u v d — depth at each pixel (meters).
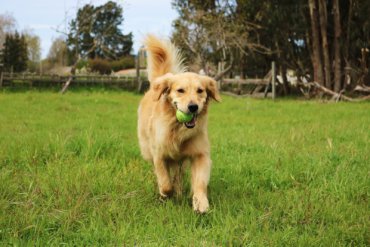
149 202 4.88
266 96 23.36
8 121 11.11
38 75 23.70
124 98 19.64
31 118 11.81
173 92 4.84
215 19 24.34
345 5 22.77
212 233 3.94
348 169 5.92
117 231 3.92
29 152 6.45
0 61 47.25
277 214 4.38
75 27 25.08
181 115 4.64
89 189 4.92
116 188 5.06
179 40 24.50
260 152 7.17
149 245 3.65
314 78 22.77
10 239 3.69
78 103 16.52
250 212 4.44
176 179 5.30
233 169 6.04
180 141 4.87
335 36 21.97
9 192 4.83
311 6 21.81
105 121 11.62
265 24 24.12
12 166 6.00
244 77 27.17
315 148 7.57
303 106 16.89
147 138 5.70
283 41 24.22
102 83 24.27
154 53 6.45
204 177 4.77
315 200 4.73
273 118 12.77
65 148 6.70
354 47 22.81
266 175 5.80
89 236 3.84
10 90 22.42
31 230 3.93
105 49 27.53
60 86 23.80
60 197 4.65
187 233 3.93
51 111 13.63
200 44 24.45
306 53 24.19
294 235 3.93
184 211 4.49
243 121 11.96
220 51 25.05
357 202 4.92
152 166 6.05
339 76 22.02
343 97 20.47
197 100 4.69
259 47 25.59
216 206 4.68
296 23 22.91
